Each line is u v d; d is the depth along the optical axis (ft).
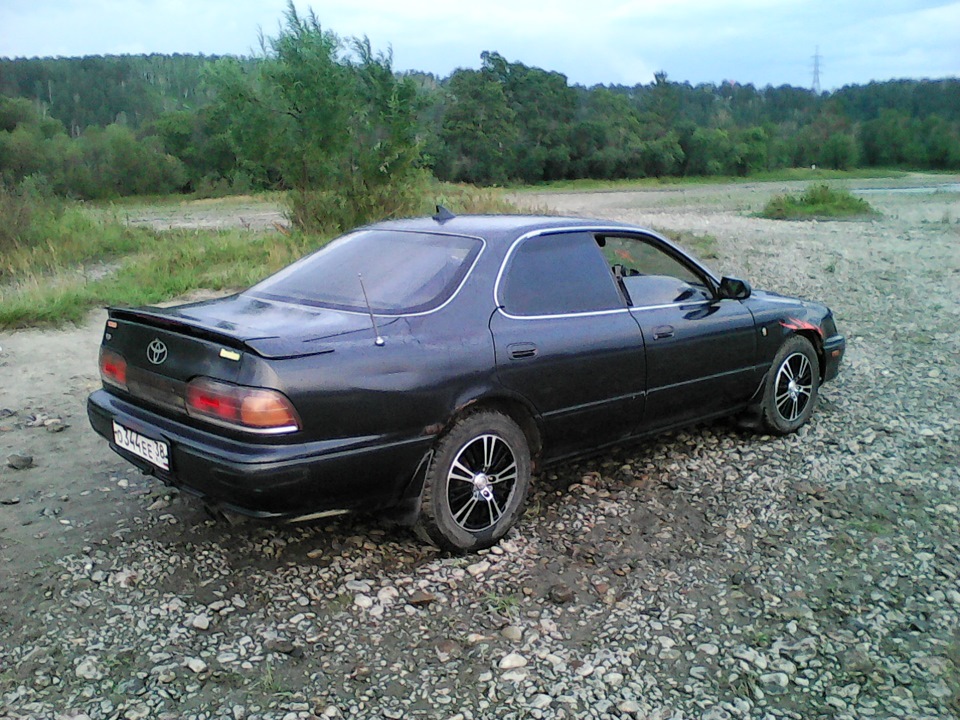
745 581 12.67
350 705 9.86
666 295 16.46
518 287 14.07
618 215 80.69
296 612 11.76
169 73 538.88
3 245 45.11
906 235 61.87
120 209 94.53
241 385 11.24
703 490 16.07
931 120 314.35
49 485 15.92
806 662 10.73
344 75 49.57
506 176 221.25
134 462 13.16
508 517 13.82
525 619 11.69
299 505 11.57
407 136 50.88
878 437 18.93
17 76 469.16
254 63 50.72
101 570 12.71
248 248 46.03
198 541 13.71
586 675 10.46
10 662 10.48
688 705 9.92
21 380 23.21
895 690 10.19
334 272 14.51
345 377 11.66
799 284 40.22
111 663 10.50
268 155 50.34
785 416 18.93
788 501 15.56
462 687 10.22
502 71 234.79
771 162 275.59
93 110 434.71
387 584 12.53
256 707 9.78
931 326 31.14
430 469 12.75
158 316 12.55
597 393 14.79
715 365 16.90
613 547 13.80
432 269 13.76
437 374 12.48
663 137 246.47
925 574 12.89
